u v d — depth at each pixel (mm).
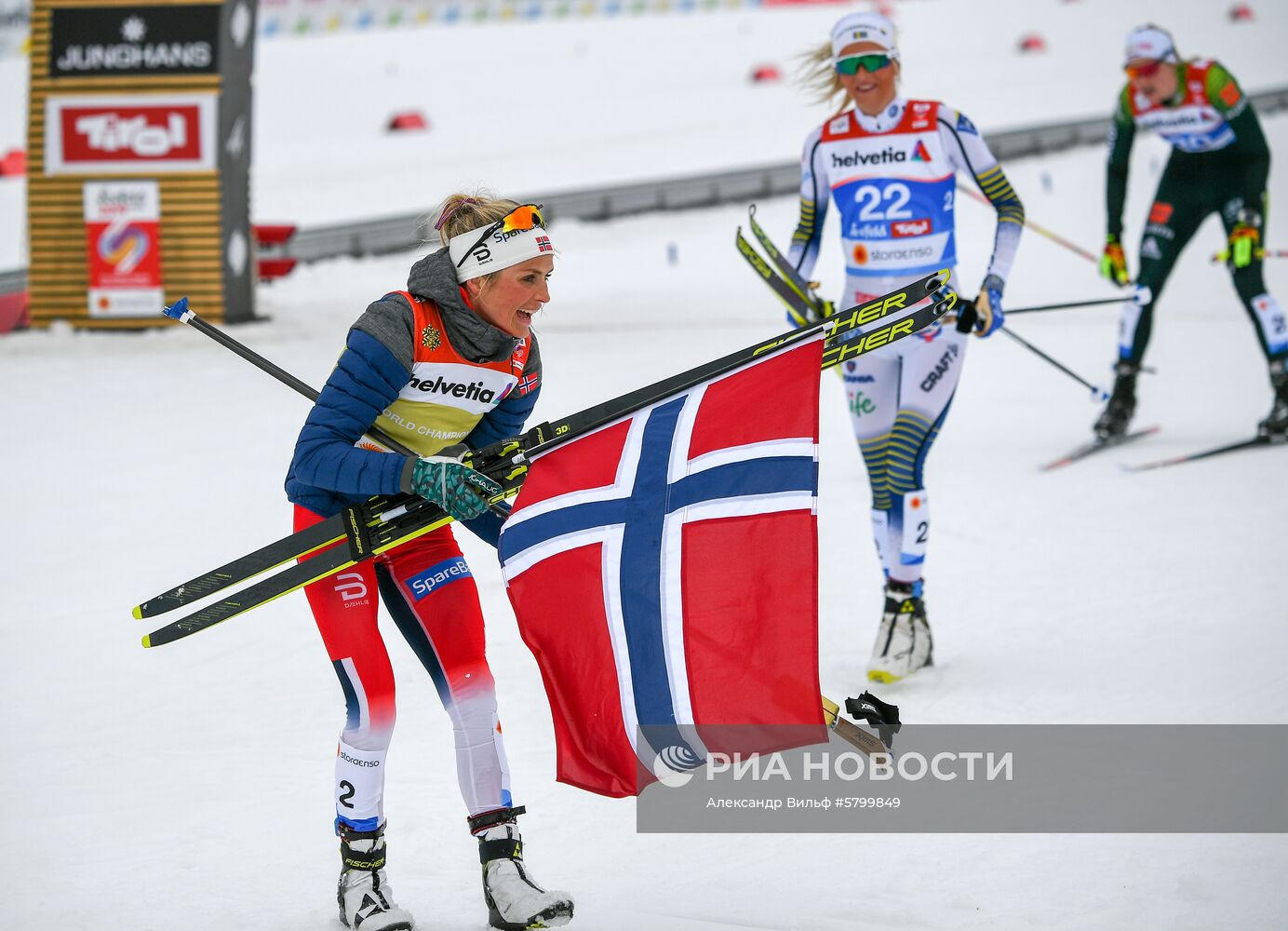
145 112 39250
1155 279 22391
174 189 39469
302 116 86750
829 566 16906
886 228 14336
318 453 7875
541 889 7875
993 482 20500
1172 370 29406
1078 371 29828
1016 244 13812
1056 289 42875
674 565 7809
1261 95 71438
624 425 8227
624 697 7812
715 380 8242
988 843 9281
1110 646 13391
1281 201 54094
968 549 17125
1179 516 18016
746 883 8812
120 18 39125
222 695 13016
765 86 91000
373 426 8367
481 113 86375
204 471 23156
